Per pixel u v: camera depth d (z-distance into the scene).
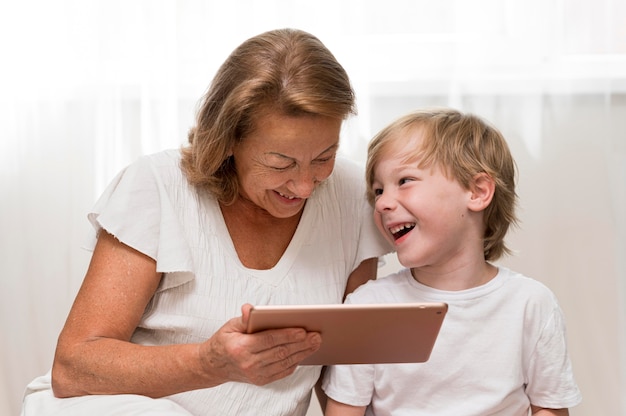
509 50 2.13
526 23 2.13
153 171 1.44
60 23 2.21
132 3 2.19
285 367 1.18
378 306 1.12
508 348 1.45
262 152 1.30
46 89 2.21
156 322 1.40
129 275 1.37
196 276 1.41
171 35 2.18
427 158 1.45
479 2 2.13
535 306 1.47
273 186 1.33
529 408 1.50
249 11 2.17
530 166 2.13
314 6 2.15
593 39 2.13
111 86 2.20
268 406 1.42
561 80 2.12
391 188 1.47
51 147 2.22
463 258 1.48
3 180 2.22
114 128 2.21
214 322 1.40
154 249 1.38
